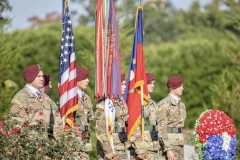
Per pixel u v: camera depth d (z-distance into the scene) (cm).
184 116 2278
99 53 2041
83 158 1998
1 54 2903
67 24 2017
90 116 2103
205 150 2250
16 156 1711
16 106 1866
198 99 5253
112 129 2006
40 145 1741
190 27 8756
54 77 4975
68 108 1970
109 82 2030
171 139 2239
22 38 4953
